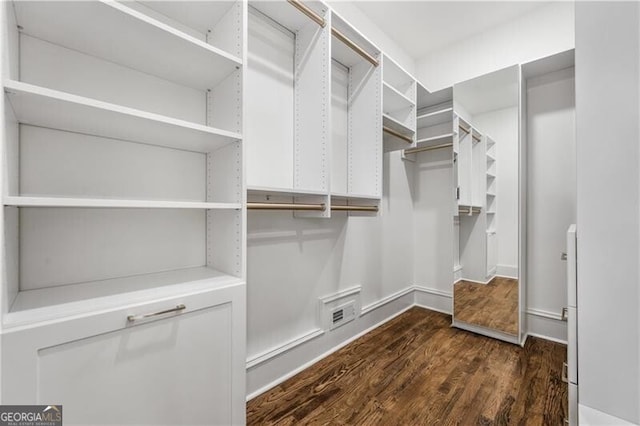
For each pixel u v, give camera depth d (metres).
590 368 0.54
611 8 0.50
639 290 0.49
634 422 0.50
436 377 1.78
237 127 1.22
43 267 0.99
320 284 2.04
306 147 1.75
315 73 1.71
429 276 3.02
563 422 1.40
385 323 2.63
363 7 2.32
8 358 0.71
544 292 2.38
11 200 0.71
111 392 0.87
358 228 2.38
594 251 0.53
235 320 1.16
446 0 2.25
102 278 1.12
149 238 1.24
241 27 1.19
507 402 1.55
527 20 2.40
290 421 1.42
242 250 1.19
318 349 2.00
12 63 0.84
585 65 0.53
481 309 2.41
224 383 1.13
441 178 2.94
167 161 1.30
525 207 2.43
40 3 0.82
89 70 1.09
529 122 2.46
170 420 0.99
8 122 0.79
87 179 1.09
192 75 1.27
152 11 1.24
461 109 2.56
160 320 0.97
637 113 0.48
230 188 1.25
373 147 2.03
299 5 1.54
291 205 1.50
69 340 0.80
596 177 0.52
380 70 2.00
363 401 1.56
